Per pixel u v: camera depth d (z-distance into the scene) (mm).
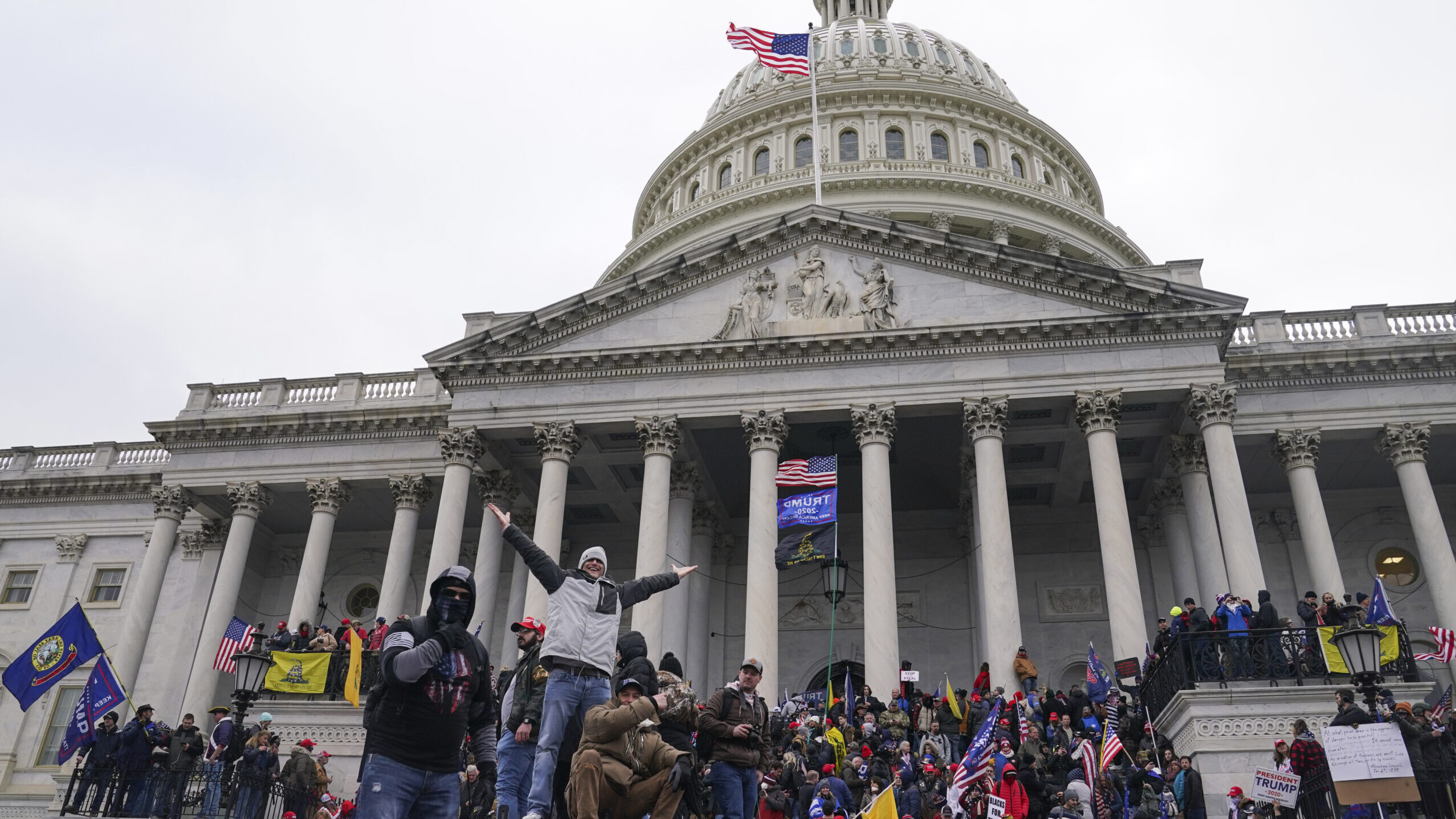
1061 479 43781
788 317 38781
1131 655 32312
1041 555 45844
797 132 71750
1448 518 43719
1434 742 18062
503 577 47375
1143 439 40312
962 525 45719
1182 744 25719
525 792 12500
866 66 74625
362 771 8344
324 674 34094
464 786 19719
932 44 78875
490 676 8945
